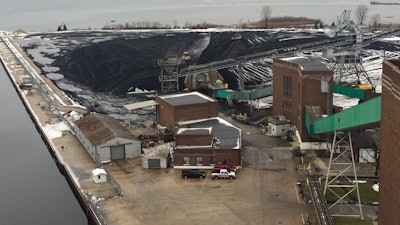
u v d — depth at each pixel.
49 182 78.88
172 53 181.50
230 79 152.12
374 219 57.41
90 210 62.34
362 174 70.69
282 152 82.50
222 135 81.75
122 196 66.06
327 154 79.62
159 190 67.94
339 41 156.50
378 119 48.44
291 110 93.56
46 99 131.38
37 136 106.19
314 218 58.16
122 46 190.00
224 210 61.25
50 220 65.38
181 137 77.12
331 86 83.88
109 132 82.44
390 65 42.06
